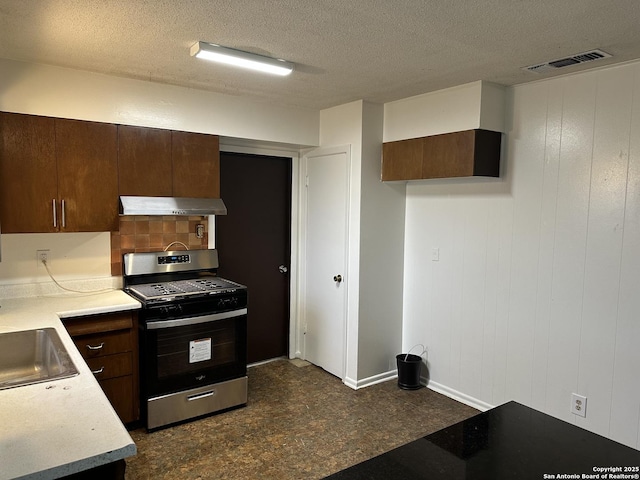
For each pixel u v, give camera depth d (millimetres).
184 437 2984
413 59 2592
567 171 2875
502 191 3230
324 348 4188
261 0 1849
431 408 3467
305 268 4367
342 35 2232
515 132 3143
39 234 3092
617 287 2676
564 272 2916
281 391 3746
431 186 3754
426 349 3865
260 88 3305
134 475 2570
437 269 3730
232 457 2771
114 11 1977
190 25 2129
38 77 2779
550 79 2941
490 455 1267
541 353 3059
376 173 3793
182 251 3615
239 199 4109
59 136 2859
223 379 3307
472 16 1983
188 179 3365
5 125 2688
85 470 1208
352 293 3826
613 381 2715
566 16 1971
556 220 2941
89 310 2768
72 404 1486
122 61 2707
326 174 4055
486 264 3357
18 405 1472
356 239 3760
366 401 3580
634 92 2566
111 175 3053
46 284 3137
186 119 3334
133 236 3453
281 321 4473
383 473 1178
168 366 3045
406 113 3602
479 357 3439
